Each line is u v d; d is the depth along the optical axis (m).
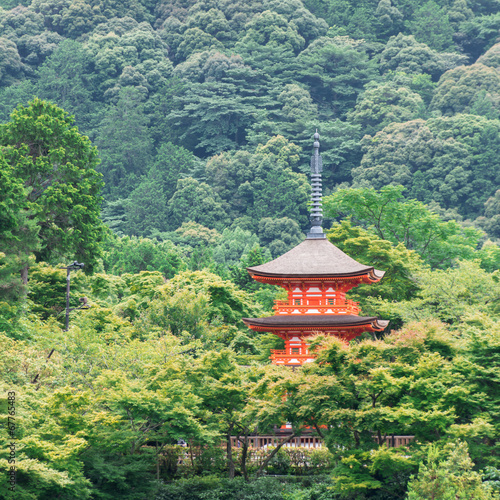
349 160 195.88
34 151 71.31
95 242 70.38
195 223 172.12
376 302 71.19
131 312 69.75
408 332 43.19
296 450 50.88
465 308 62.88
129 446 43.12
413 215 99.81
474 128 182.00
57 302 72.69
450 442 37.56
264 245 170.88
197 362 46.12
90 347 48.47
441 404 38.81
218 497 44.50
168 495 44.62
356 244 79.88
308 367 43.03
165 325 63.25
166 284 68.94
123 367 48.06
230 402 45.31
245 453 47.28
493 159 177.88
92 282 76.38
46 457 35.41
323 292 60.66
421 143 178.62
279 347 70.12
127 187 192.12
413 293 78.44
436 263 103.94
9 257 54.88
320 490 44.38
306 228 178.12
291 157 188.50
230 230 173.38
